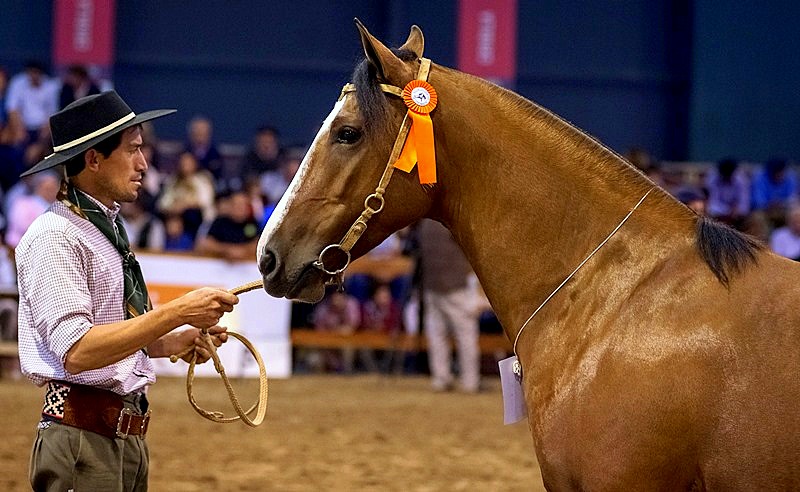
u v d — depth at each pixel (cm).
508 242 457
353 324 1722
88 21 2231
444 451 1045
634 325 427
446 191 467
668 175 1741
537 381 446
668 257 437
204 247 1543
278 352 1577
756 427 395
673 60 2512
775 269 423
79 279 457
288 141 2453
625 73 2509
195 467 938
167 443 1043
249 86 2442
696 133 2447
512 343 464
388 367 1684
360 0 2470
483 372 1784
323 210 455
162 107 2419
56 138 476
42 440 468
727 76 2445
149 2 2408
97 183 476
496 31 2348
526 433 1162
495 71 2356
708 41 2444
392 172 454
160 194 1777
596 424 419
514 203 456
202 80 2430
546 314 451
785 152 2452
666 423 407
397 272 1677
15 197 1780
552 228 454
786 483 391
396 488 874
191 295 451
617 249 445
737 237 436
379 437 1115
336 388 1537
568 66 2503
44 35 2348
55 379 464
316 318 1719
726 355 405
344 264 462
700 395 404
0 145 1900
